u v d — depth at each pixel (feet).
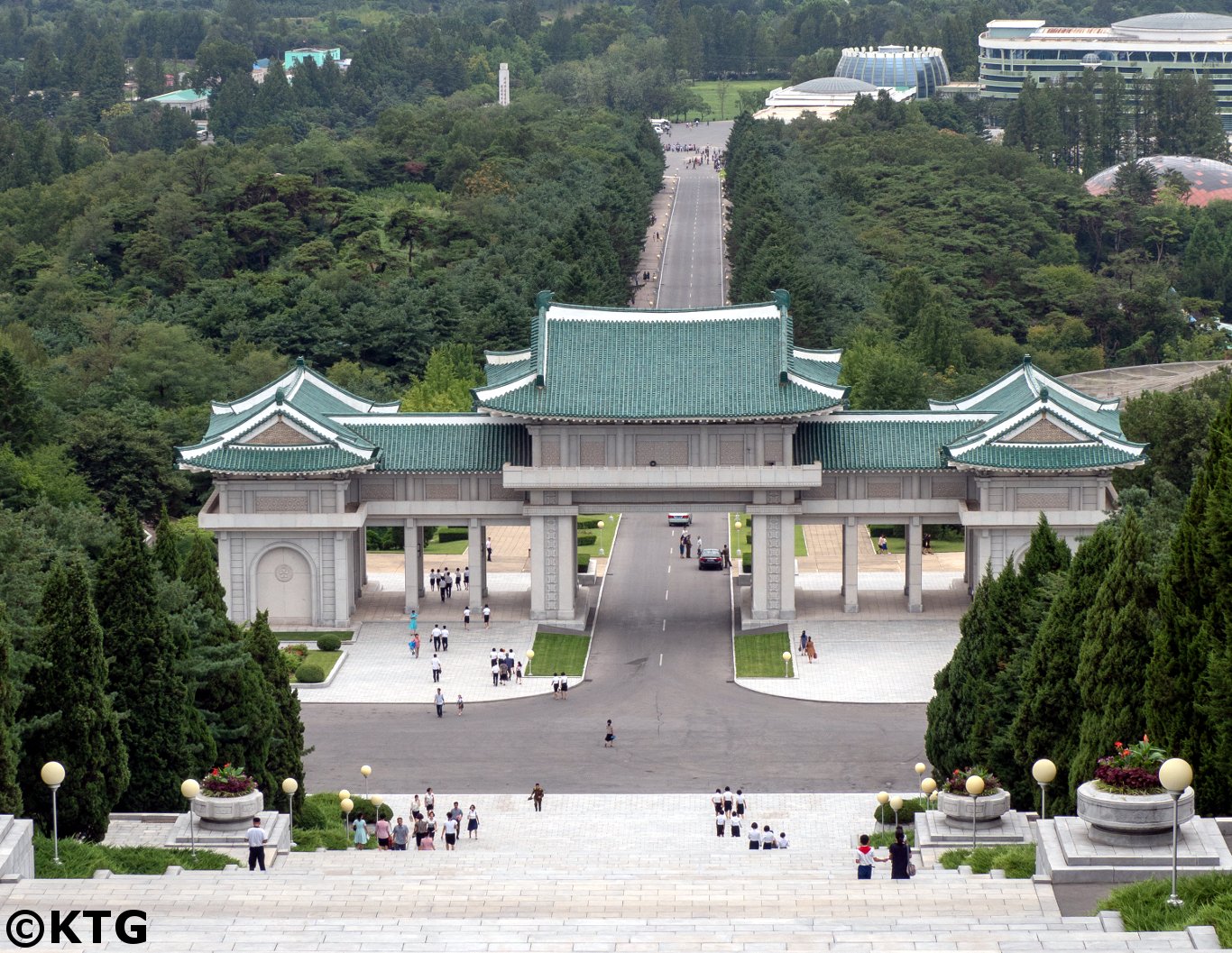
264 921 203.31
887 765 441.27
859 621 576.61
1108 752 301.84
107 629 339.98
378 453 566.77
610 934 198.90
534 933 197.98
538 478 562.25
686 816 403.54
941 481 573.74
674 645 561.84
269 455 560.20
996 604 369.09
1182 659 278.26
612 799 417.69
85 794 305.53
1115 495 581.94
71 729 305.12
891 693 502.79
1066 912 214.07
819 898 220.23
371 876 245.45
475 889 231.50
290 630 565.94
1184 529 280.51
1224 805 270.26
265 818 321.11
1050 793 330.54
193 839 304.91
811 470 558.56
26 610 367.86
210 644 374.22
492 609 598.75
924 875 247.70
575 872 244.83
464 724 480.23
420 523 584.81
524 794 422.00
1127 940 184.55
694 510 573.74
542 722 481.87
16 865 234.58
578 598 606.96
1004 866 262.67
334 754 453.99
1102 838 228.02
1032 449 552.00
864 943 190.39
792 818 401.49
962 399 603.26
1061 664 330.95
